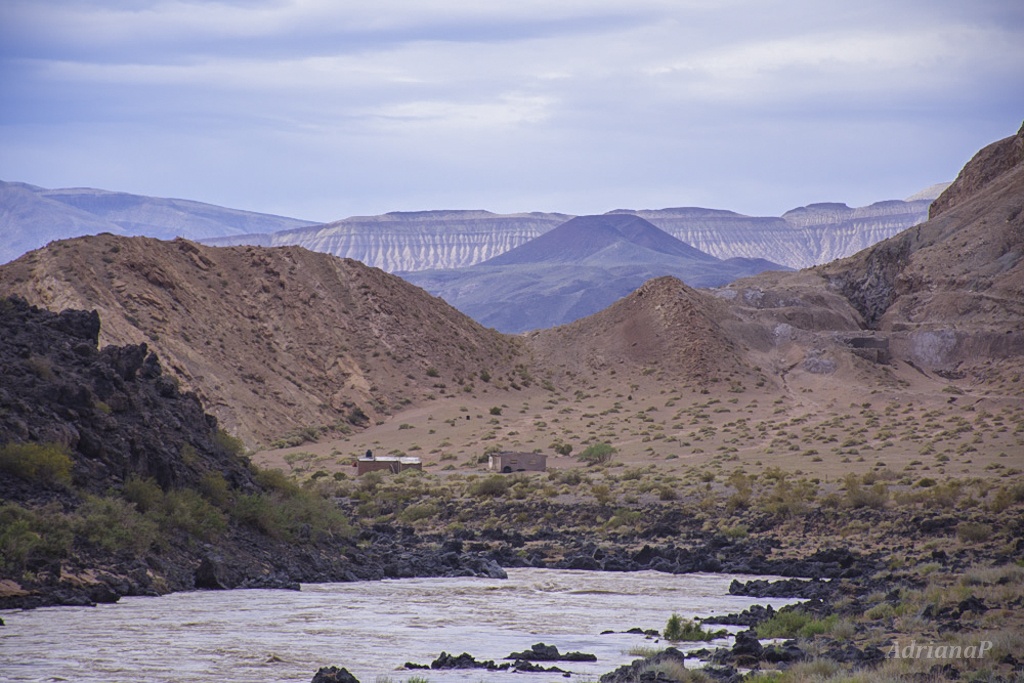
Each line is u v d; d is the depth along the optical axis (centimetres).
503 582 6519
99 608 4584
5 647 3656
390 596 5572
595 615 5053
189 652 3662
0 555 4638
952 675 3175
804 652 3675
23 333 6247
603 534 9362
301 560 6303
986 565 6406
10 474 5216
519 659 3681
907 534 8525
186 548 5659
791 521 9431
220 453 6781
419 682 3122
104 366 6272
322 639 4062
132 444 5947
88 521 5122
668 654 3650
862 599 5281
